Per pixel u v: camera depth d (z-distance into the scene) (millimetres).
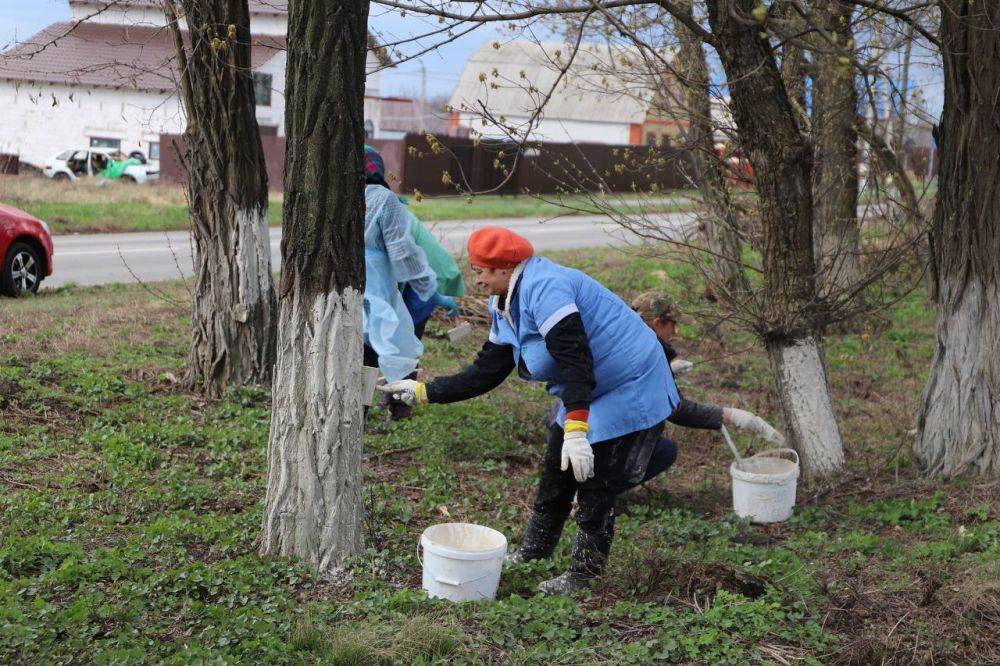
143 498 5750
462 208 30062
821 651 4270
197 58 7727
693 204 8914
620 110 52875
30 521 5207
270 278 8188
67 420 7094
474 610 4359
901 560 5363
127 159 36812
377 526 5512
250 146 7957
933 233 7047
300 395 4852
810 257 6859
